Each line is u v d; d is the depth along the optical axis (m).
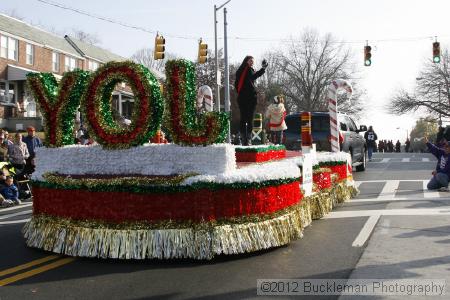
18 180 13.30
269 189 6.47
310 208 8.09
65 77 7.38
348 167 11.30
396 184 13.84
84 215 6.34
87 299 4.77
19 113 33.69
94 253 6.10
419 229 7.62
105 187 6.20
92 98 6.98
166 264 5.91
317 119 15.41
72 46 42.44
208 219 6.01
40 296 4.87
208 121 6.38
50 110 7.38
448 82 56.16
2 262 6.16
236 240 6.07
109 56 47.91
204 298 4.72
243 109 10.80
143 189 6.11
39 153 7.39
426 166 20.53
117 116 11.35
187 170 6.52
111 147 6.88
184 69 6.54
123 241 6.05
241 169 6.75
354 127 18.08
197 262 5.96
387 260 5.91
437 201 10.44
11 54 33.91
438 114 57.81
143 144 6.82
